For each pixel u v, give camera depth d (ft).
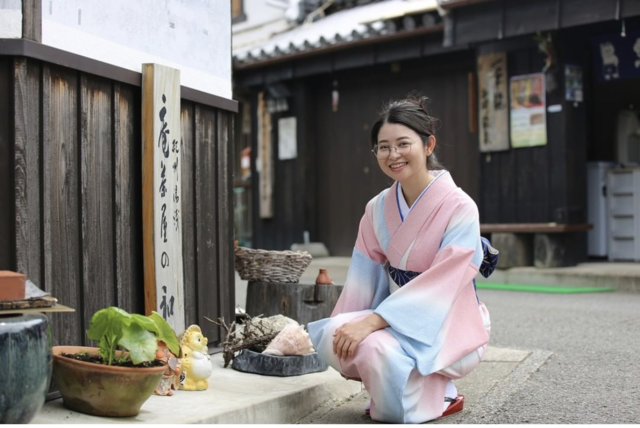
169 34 13.62
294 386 12.14
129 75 12.09
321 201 42.24
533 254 32.53
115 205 11.81
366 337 10.59
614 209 34.19
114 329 9.57
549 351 17.04
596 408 12.06
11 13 10.14
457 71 36.52
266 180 43.04
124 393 9.49
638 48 31.81
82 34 11.43
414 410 10.71
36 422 9.17
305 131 41.57
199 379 11.69
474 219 11.10
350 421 11.43
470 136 36.22
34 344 8.54
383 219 11.66
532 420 11.32
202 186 14.32
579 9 28.25
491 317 22.65
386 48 36.17
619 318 21.61
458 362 11.12
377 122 11.43
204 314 14.29
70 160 10.87
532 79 31.68
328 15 48.01
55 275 10.54
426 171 11.43
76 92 11.03
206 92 14.33
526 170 32.19
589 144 35.35
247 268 16.24
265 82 41.45
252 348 13.73
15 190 9.90
